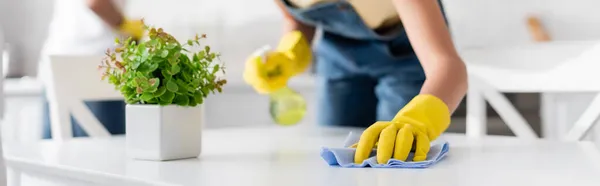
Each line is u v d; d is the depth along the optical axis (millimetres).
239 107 3787
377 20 1906
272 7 4055
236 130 1876
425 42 1338
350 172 1089
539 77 1873
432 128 1254
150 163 1198
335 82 2279
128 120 1252
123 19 2133
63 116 1924
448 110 1297
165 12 3754
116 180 1083
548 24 3922
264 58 1730
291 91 1986
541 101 3004
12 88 3410
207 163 1193
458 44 4109
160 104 1222
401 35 2006
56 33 2586
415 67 2068
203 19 3932
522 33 3971
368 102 2275
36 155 1315
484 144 1458
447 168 1126
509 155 1278
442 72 1309
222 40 3979
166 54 1218
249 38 4035
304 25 1995
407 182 1011
